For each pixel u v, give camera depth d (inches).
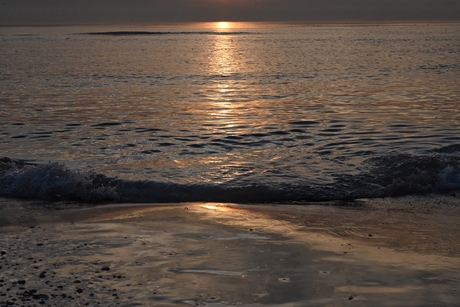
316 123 815.1
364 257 315.0
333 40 4158.5
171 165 575.5
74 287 267.6
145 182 502.9
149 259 306.5
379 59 2214.6
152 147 665.0
